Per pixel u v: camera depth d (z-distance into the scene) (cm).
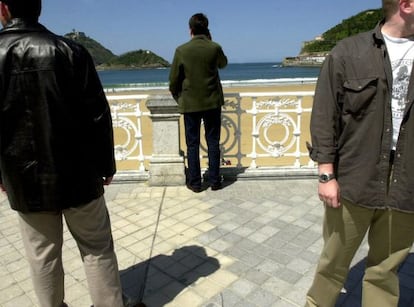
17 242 339
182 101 425
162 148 468
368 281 211
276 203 417
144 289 265
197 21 409
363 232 194
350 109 173
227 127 497
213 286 267
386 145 172
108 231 212
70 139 179
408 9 154
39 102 169
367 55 167
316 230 351
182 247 323
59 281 212
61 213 199
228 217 383
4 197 451
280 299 251
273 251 313
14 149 174
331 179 185
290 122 496
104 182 211
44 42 168
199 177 450
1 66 165
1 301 256
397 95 167
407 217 185
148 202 427
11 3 167
